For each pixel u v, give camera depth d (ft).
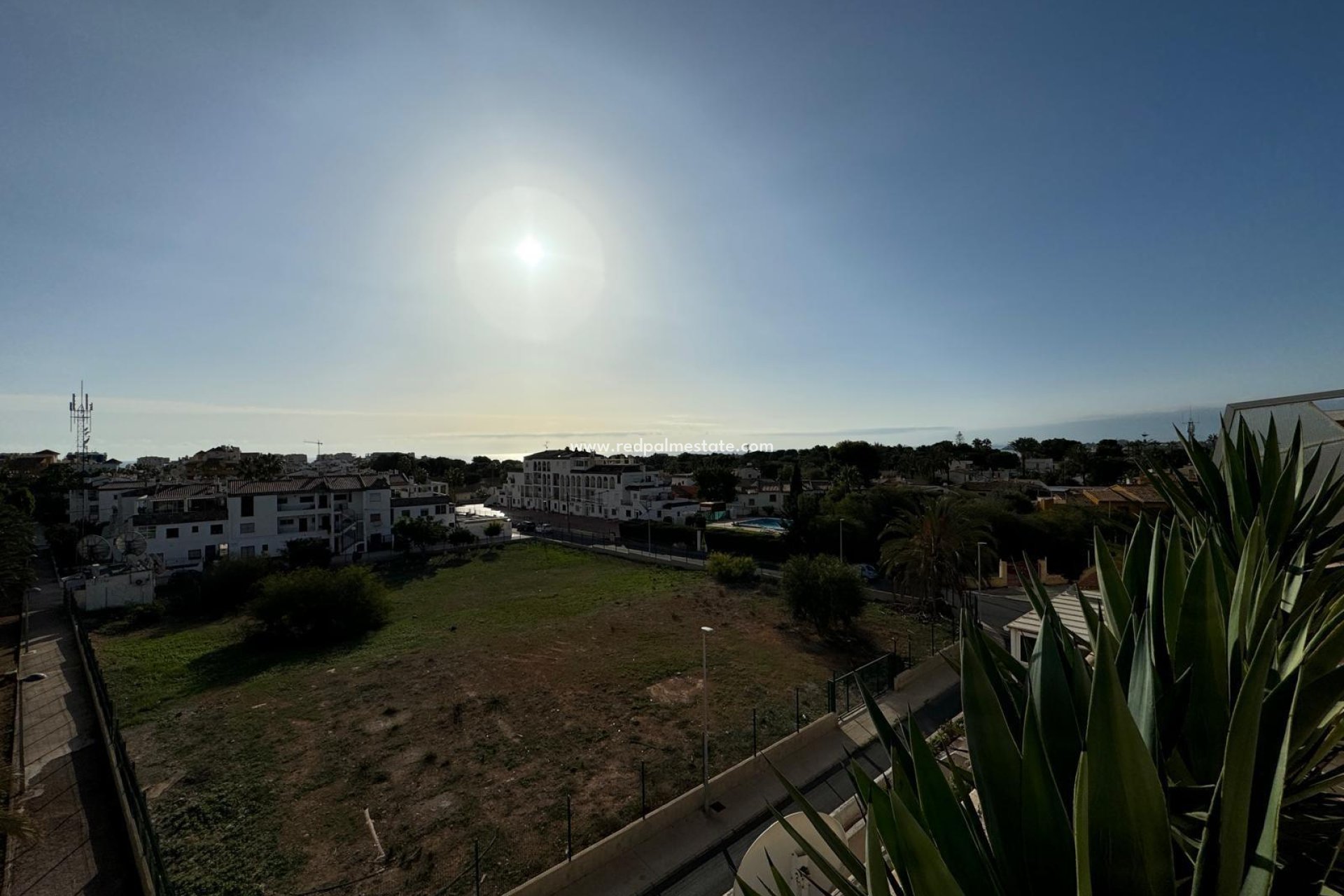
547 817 39.37
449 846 36.50
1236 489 16.56
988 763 7.35
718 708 56.49
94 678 62.23
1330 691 8.19
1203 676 8.51
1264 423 21.48
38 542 161.68
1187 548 15.66
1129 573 13.62
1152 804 5.78
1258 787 6.49
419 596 107.04
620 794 42.04
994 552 102.63
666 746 48.91
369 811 40.11
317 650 76.18
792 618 86.22
